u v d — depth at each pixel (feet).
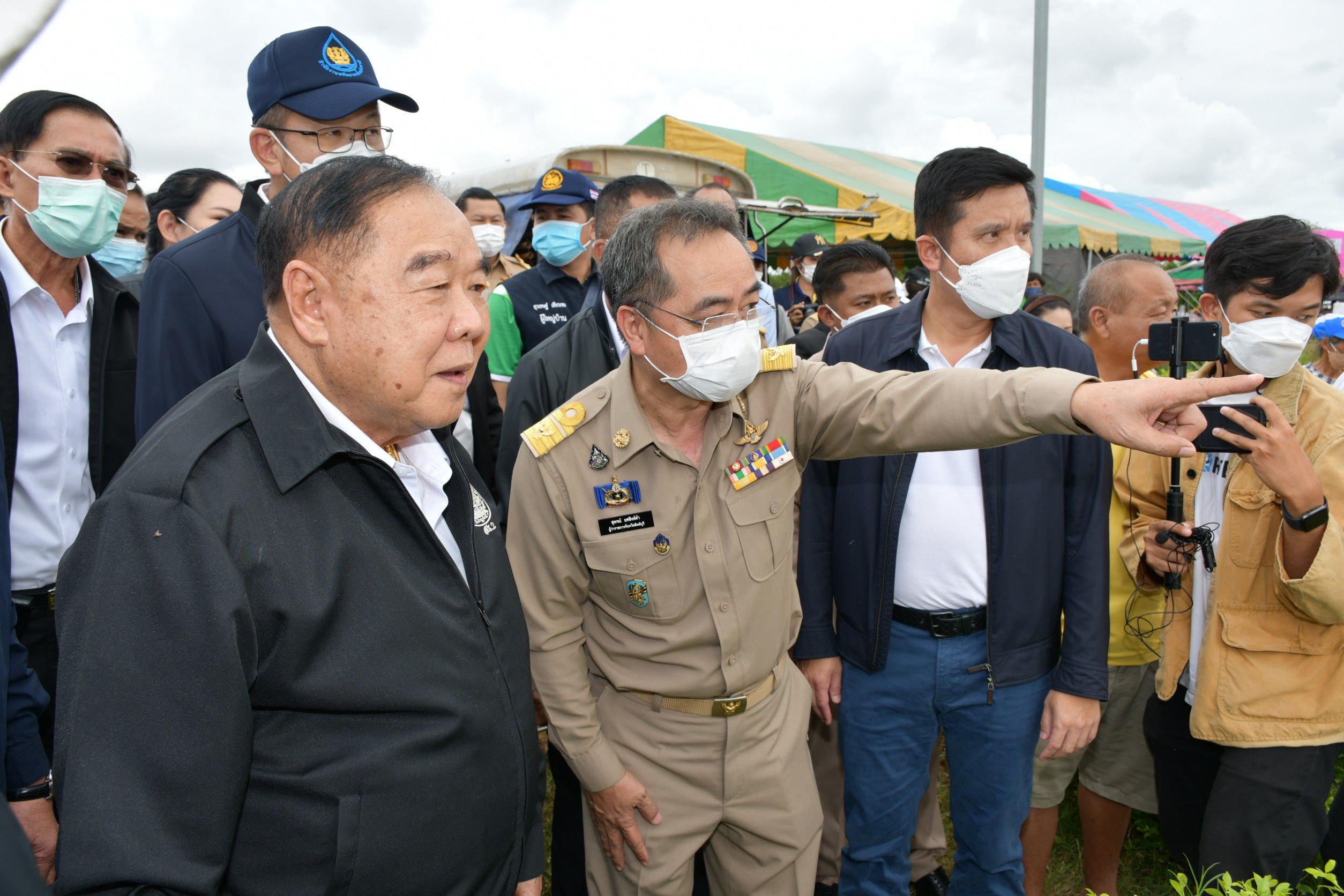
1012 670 6.77
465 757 3.92
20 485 7.23
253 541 3.44
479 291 4.00
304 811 3.56
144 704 3.13
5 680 4.92
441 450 4.58
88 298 7.82
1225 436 6.06
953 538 6.86
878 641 7.02
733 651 5.70
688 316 5.18
